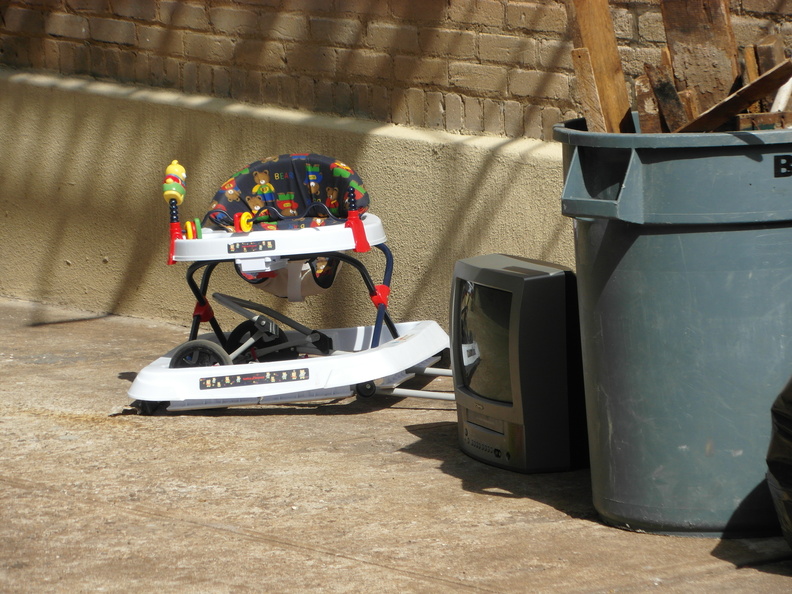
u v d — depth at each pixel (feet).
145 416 20.42
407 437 19.11
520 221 22.68
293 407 21.18
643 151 13.15
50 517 15.19
